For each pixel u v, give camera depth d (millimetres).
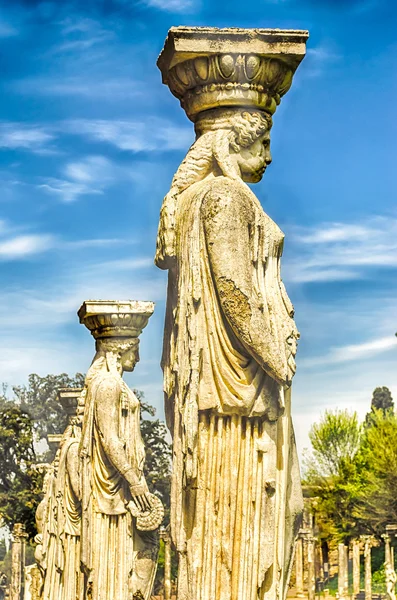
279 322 6930
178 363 6961
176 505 6969
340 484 29859
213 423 6934
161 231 7203
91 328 13047
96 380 12766
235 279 6820
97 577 12469
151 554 12602
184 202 7129
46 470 17969
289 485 7098
